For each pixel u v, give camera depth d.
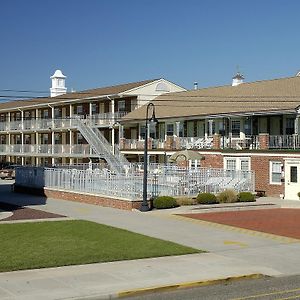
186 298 11.70
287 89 41.97
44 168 37.31
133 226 22.27
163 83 59.19
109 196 29.62
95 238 18.81
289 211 28.89
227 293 12.20
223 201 30.95
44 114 71.12
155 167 39.75
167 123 50.31
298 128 37.34
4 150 75.12
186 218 25.20
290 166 34.91
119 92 57.31
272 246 18.34
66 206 29.91
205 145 42.88
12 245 17.12
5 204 30.81
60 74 79.19
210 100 47.38
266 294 12.11
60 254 15.76
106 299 11.52
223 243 18.69
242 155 38.41
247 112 39.25
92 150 55.47
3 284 12.27
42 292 11.64
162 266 14.59
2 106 80.69
